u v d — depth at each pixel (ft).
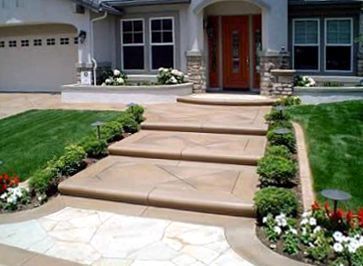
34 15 59.88
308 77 53.52
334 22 54.49
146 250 18.45
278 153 26.84
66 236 20.01
